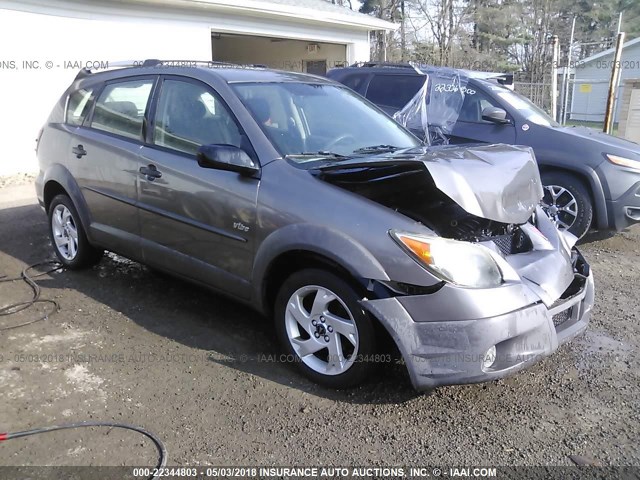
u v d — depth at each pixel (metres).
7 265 5.48
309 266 3.48
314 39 14.64
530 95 21.64
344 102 4.61
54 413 3.17
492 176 3.29
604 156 6.53
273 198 3.49
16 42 9.17
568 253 3.89
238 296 3.83
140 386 3.46
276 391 3.45
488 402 3.40
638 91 15.07
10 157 9.49
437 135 7.43
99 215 4.78
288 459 2.87
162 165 4.11
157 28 10.91
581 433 3.12
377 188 3.53
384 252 3.10
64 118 5.27
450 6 29.55
